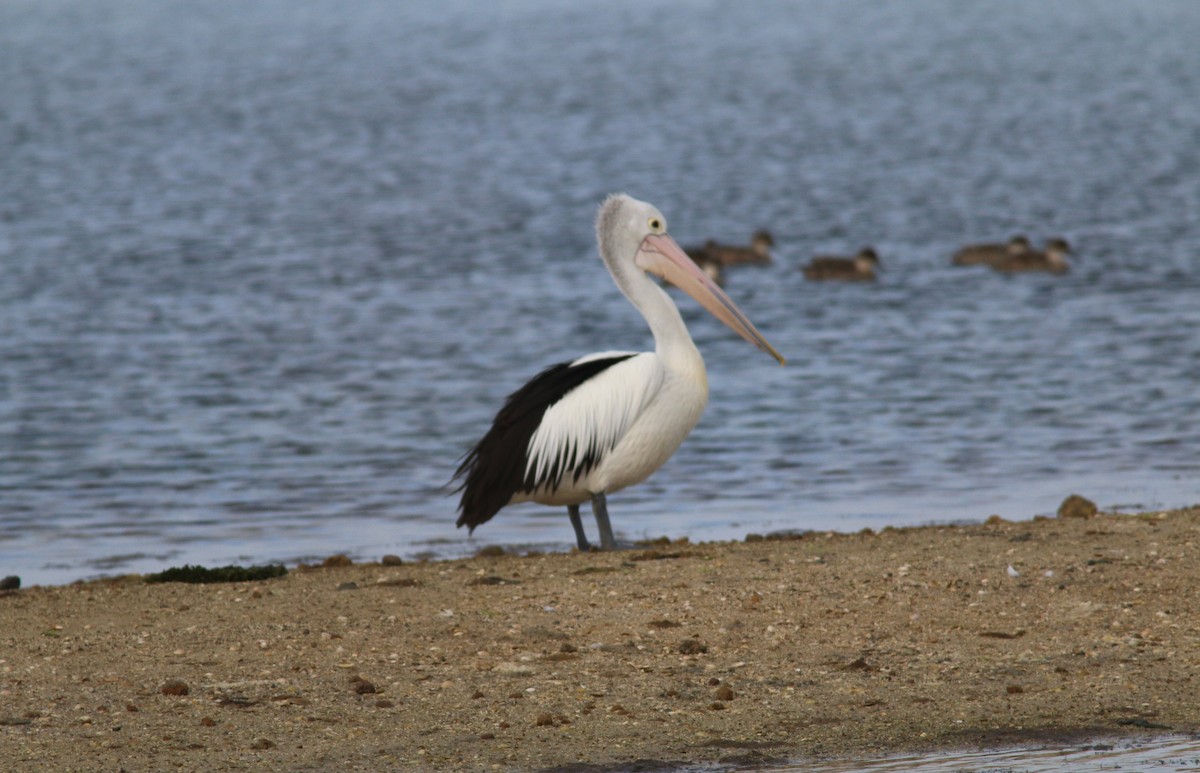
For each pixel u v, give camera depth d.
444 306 25.53
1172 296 25.61
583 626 8.88
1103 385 19.09
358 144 51.12
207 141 51.62
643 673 8.08
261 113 59.53
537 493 11.05
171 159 47.09
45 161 45.94
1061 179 41.59
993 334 22.91
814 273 28.77
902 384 19.47
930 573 9.78
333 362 21.30
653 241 11.89
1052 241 28.88
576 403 10.94
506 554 11.68
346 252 31.36
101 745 7.04
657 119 56.16
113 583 10.60
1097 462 15.35
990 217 36.25
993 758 6.88
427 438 17.09
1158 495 13.85
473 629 8.86
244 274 28.75
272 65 78.94
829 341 22.75
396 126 55.66
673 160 46.31
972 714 7.44
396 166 45.84
